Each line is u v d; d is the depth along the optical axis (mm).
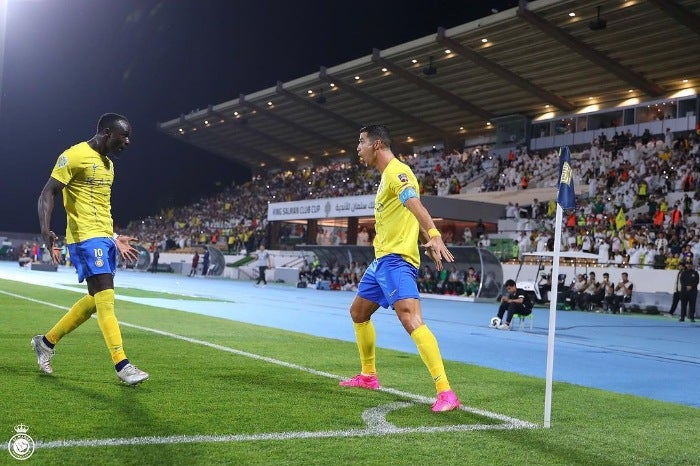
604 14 32312
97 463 3410
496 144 47531
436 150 54375
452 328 14492
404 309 5352
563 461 3945
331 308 18797
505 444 4246
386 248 5492
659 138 39125
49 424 4121
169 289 24594
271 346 8797
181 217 62406
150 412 4574
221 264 43781
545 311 23375
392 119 51406
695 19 30797
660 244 26359
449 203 35250
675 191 31906
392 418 4805
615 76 38656
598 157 39062
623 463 3992
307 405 5074
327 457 3732
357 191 48062
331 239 40031
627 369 9086
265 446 3883
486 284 26859
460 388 6340
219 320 12406
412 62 41531
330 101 50375
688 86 38438
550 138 44750
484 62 38938
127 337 8859
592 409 5617
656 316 23547
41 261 45000
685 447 4469
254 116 56062
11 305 12906
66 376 5727
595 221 31016
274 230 44781
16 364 6172
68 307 13023
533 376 7625
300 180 58156
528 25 34656
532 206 35625
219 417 4535
